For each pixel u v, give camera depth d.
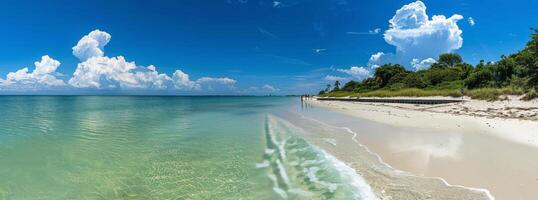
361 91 91.38
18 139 13.98
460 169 7.66
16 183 7.65
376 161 8.91
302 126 18.38
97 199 6.64
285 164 9.12
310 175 7.90
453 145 10.48
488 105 23.17
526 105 20.44
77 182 7.72
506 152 9.16
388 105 36.25
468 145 10.37
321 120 21.72
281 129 17.28
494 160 8.33
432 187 6.50
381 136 13.11
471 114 20.16
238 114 30.59
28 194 6.94
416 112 24.83
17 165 9.29
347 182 7.15
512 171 7.32
